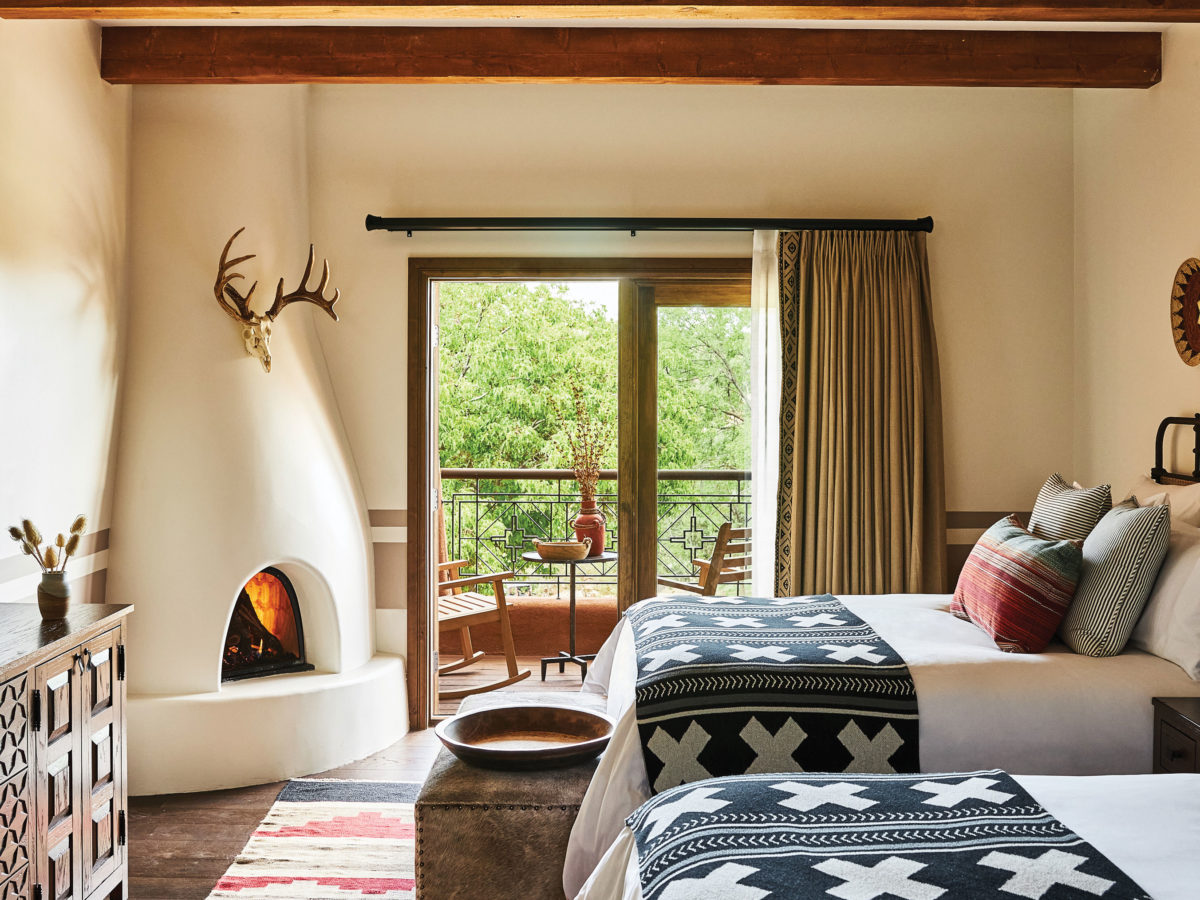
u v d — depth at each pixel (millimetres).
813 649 2818
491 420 9109
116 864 2602
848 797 1800
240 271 3926
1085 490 3305
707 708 2535
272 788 3699
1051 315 4508
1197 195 3574
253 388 3906
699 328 4562
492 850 2465
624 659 3166
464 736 2830
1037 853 1543
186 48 3686
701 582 4578
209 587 3756
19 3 2900
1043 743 2568
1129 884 1437
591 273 4465
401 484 4445
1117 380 4137
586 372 9141
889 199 4461
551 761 2613
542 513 6469
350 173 4426
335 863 3029
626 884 1775
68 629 2346
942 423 4430
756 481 4441
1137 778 1936
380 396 4438
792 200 4453
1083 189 4402
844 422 4316
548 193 4430
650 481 4562
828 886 1448
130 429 3758
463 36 3801
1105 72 3854
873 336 4344
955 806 1748
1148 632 2850
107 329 3627
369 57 3773
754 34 3854
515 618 5898
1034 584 2885
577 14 3039
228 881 2902
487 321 9070
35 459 3127
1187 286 3588
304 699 3842
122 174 3781
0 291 2906
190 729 3660
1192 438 3588
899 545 4301
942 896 1408
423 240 4441
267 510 3863
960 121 4465
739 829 1659
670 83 3918
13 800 2074
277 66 3752
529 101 4426
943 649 2838
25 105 3064
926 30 3867
